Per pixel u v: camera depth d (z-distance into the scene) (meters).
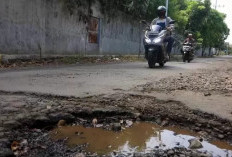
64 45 12.02
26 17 9.69
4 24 8.83
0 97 3.96
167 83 5.94
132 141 2.75
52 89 4.63
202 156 2.42
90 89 4.80
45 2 10.59
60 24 11.62
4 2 8.77
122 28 17.77
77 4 12.65
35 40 10.20
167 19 10.36
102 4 15.04
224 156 2.49
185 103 4.04
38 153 2.37
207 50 46.50
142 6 18.03
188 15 28.25
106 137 2.84
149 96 4.41
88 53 14.13
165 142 2.77
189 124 3.32
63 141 2.68
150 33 9.69
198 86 5.76
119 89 4.91
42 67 8.52
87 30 13.81
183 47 15.60
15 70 7.44
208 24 35.53
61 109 3.42
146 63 12.52
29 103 3.66
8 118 3.00
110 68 9.05
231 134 3.04
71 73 7.14
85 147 2.55
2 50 8.82
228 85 6.16
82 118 3.36
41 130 2.96
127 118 3.44
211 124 3.25
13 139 2.61
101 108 3.54
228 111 3.68
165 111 3.61
